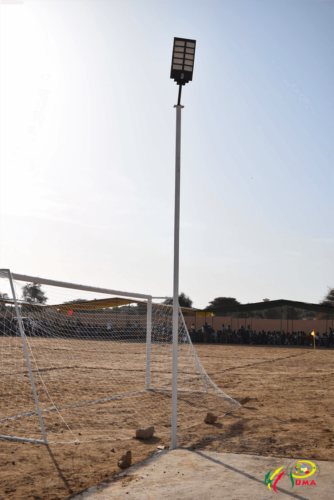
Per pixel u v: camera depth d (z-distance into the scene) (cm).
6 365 1673
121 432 707
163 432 705
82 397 1048
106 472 498
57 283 862
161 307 1614
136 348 2628
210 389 1197
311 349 3106
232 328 4372
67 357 2055
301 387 1241
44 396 1048
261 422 774
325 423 763
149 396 1073
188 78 633
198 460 524
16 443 629
